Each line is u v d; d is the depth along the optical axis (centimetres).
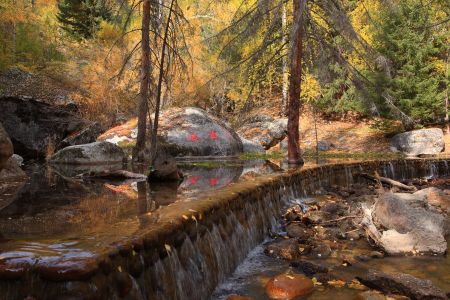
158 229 329
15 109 1504
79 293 225
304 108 2600
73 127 1655
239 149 1864
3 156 518
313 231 641
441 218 654
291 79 1162
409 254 544
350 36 1117
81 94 2347
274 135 2178
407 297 392
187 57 2253
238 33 1213
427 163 1469
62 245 277
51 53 2673
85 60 2702
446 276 465
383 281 412
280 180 773
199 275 378
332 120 2491
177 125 1778
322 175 1052
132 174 836
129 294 266
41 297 224
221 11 2281
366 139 2191
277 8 1109
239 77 1316
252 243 555
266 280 440
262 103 2709
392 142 2042
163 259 324
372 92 1908
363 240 608
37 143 1520
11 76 2333
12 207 473
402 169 1394
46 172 963
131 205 477
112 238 297
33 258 242
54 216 410
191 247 381
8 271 227
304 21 1123
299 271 468
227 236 475
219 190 590
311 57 1235
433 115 2075
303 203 809
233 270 470
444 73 2080
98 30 2852
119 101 2348
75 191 625
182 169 1055
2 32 2388
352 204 818
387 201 647
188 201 486
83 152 1283
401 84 1958
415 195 771
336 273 468
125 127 1902
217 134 1777
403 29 1980
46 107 1602
